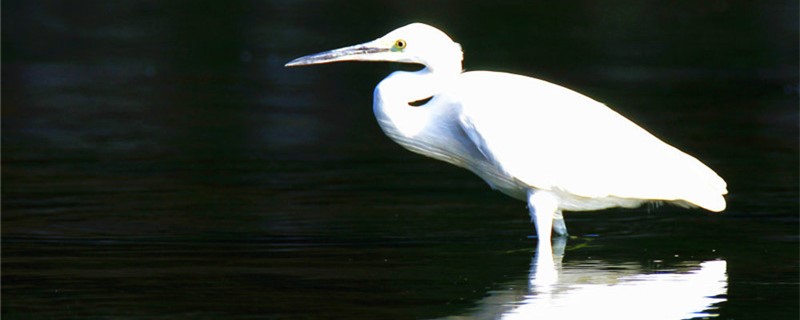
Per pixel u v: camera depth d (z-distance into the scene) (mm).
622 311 9031
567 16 31156
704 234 12062
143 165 16016
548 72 24094
